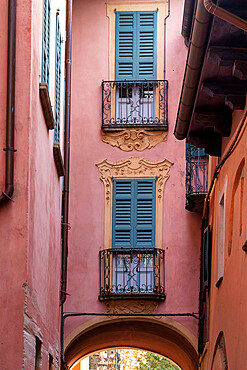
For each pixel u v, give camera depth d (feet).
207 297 54.49
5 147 32.30
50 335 43.14
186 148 64.34
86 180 65.67
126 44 68.44
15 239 31.86
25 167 32.35
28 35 33.12
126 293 62.80
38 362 37.60
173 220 64.85
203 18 33.83
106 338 69.92
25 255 31.81
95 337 68.59
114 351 109.70
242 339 35.70
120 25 68.85
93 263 64.18
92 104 67.21
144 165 65.87
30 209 32.78
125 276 63.98
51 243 43.29
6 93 32.65
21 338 31.19
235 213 40.75
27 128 32.60
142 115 66.39
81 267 64.08
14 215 32.01
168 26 68.64
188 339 62.64
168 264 64.03
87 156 66.08
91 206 65.26
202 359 57.16
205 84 38.70
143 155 66.08
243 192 37.91
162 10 68.95
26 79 32.86
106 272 63.87
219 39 35.53
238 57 35.83
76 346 67.56
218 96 39.27
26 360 31.63
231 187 41.93
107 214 65.10
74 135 66.49
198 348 60.49
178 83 67.41
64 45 53.21
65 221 54.85
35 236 34.73
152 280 63.82
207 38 35.63
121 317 63.16
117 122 66.54
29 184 32.50
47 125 39.42
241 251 37.45
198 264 63.87
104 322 63.10
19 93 32.78
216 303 47.67
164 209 65.10
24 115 32.65
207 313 54.03
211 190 54.34
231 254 40.98
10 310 31.40
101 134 66.54
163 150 66.08
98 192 65.51
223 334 43.21
